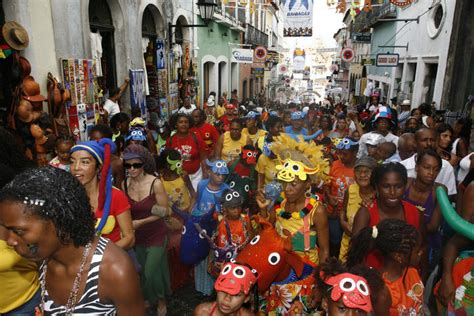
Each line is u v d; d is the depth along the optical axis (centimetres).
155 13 1027
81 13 650
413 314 217
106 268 157
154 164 341
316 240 287
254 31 2467
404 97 1555
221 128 868
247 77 2561
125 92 861
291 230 284
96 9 777
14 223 135
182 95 1296
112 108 775
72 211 143
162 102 1062
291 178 274
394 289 216
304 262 284
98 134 421
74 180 151
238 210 338
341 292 179
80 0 646
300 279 284
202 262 375
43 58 566
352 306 175
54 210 138
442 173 373
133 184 338
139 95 894
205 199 388
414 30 1473
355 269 204
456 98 1055
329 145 600
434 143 409
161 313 363
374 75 2338
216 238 350
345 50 2141
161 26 1055
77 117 625
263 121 907
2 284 207
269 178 484
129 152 324
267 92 3681
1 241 194
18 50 499
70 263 156
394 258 215
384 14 1834
